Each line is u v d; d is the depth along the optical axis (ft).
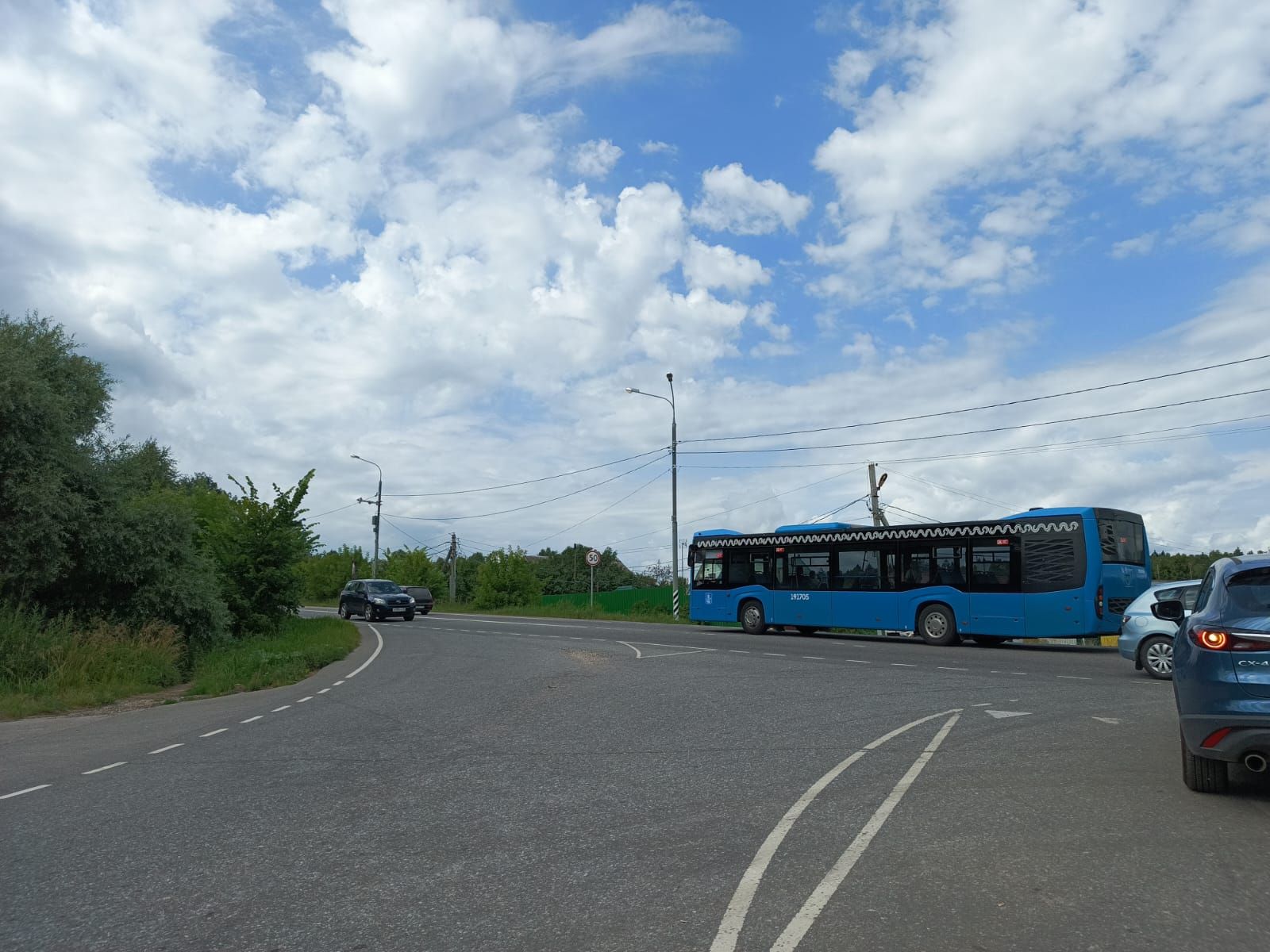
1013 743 30.35
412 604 143.95
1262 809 21.38
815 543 87.81
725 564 94.99
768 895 15.89
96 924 15.23
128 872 18.10
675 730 34.40
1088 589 71.20
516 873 17.40
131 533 69.77
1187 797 22.65
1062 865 17.34
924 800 22.62
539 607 171.83
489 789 24.81
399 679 57.31
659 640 86.28
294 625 122.83
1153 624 51.03
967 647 77.82
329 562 273.75
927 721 35.55
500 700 44.91
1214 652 21.70
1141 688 46.21
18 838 21.03
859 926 14.40
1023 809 21.57
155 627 67.62
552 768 27.58
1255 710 20.92
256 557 108.58
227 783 26.73
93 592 70.74
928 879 16.61
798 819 21.07
